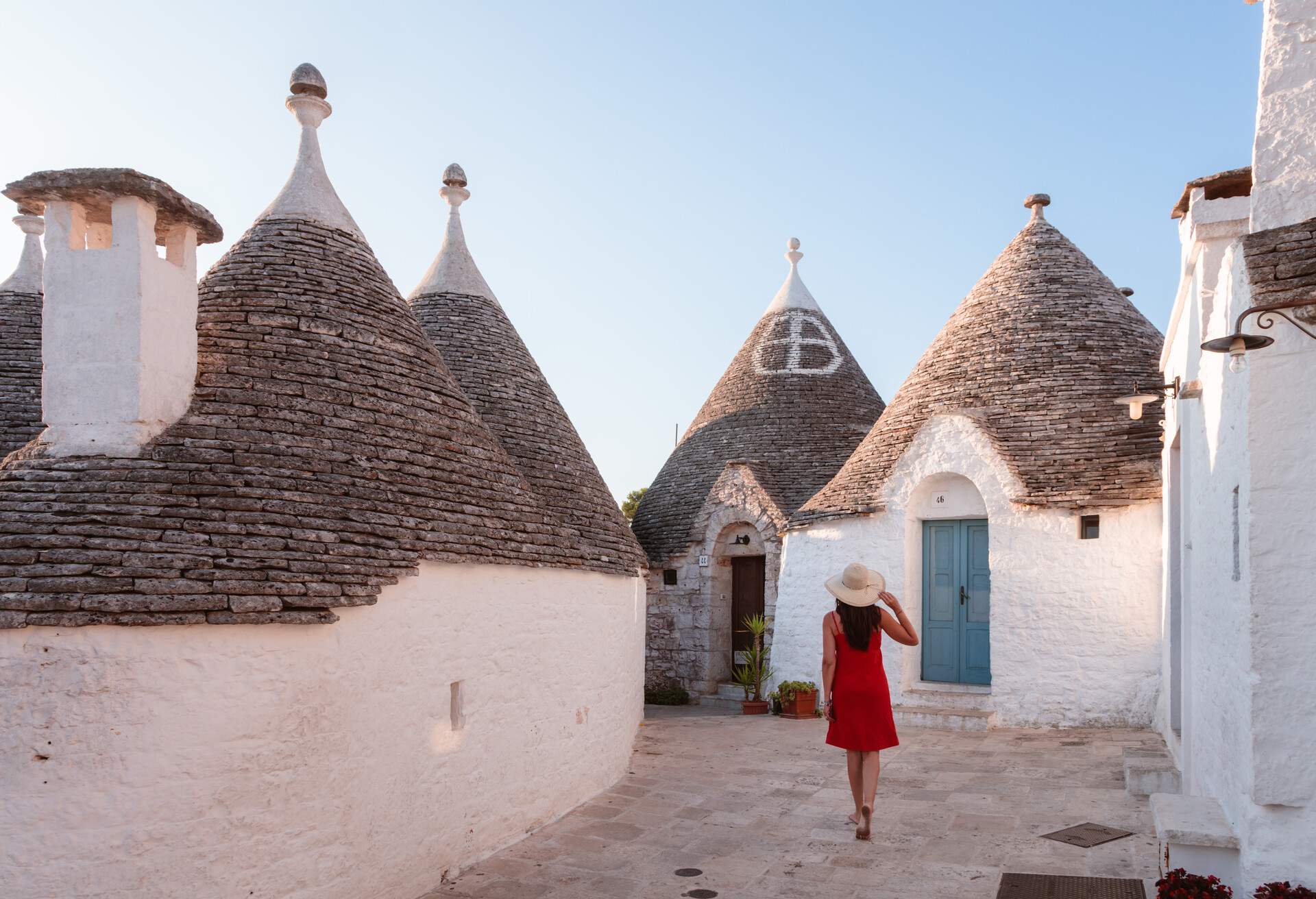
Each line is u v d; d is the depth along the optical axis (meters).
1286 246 5.32
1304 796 4.88
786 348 20.53
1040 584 12.75
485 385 12.27
